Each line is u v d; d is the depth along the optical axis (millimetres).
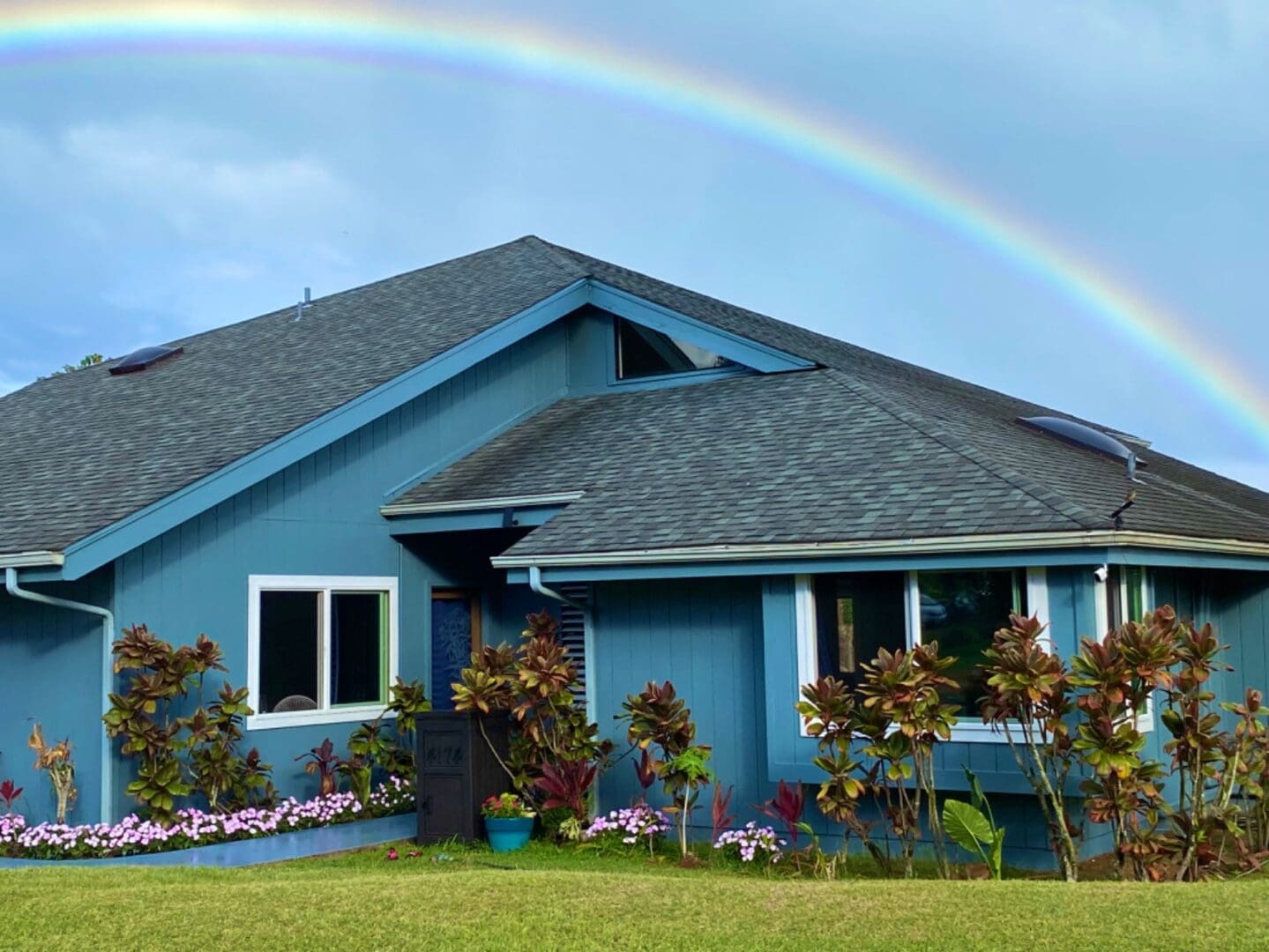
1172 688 8930
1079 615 9898
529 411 16422
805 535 10742
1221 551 11891
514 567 12320
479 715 11734
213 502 12086
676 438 14062
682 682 11922
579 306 16750
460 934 6723
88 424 16062
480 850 11391
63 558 10852
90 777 11648
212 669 12109
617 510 12453
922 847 10602
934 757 10367
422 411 14836
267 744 12664
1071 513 9867
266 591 12898
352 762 12930
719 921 6914
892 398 13719
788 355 15125
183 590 12086
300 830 11828
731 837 10672
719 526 11430
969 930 6543
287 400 14203
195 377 17016
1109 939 6297
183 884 8258
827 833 10961
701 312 17250
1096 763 8547
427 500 13977
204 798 12031
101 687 11609
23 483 13797
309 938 6699
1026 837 10203
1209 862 8961
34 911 7277
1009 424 15617
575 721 11648
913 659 9359
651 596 12164
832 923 6793
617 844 11234
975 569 10344
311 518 13375
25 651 12336
